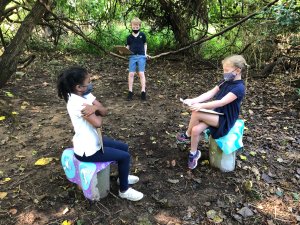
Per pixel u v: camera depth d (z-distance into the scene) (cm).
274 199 321
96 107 278
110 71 709
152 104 539
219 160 352
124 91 598
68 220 291
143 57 543
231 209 307
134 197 312
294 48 658
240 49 762
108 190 319
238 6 773
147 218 295
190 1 771
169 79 669
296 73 649
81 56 804
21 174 353
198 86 632
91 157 290
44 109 508
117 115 492
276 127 458
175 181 341
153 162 373
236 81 333
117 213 300
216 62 769
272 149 402
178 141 404
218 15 780
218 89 351
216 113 329
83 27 875
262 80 643
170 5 794
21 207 306
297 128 455
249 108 521
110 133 438
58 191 326
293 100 547
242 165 368
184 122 471
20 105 518
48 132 438
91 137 286
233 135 343
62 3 782
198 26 820
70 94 276
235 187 334
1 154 390
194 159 353
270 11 582
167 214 300
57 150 397
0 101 516
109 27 897
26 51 804
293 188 336
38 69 696
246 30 735
